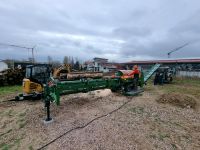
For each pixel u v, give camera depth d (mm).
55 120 6039
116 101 8969
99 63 47531
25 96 9516
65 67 14328
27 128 5535
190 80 24844
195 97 11430
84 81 7695
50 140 4641
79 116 6422
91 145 4336
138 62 44375
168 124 5957
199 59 34969
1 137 5016
